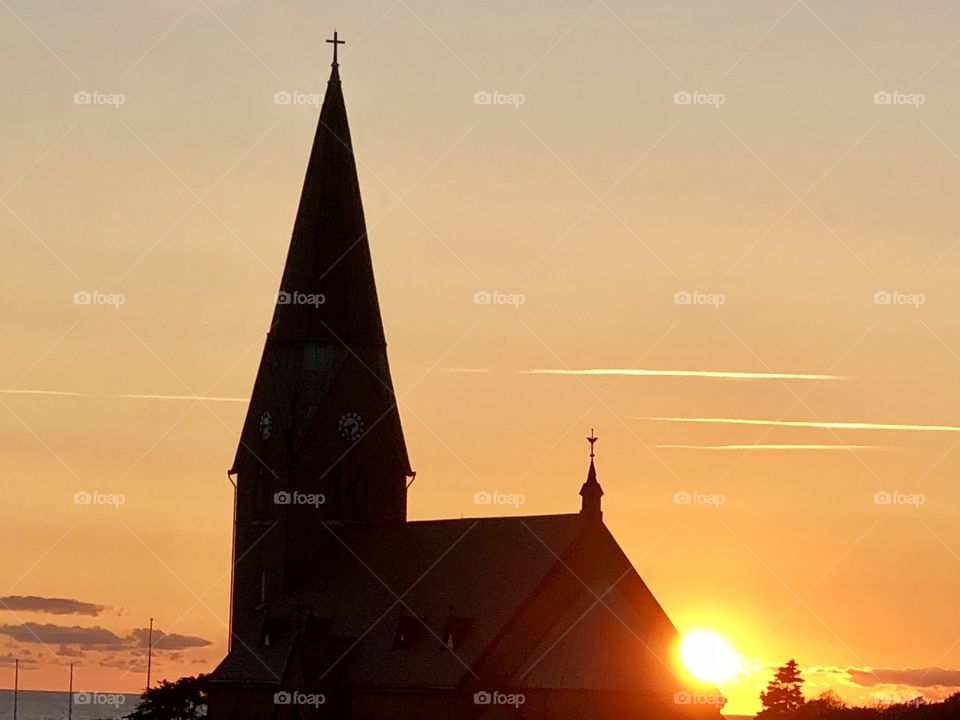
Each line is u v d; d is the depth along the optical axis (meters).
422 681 130.12
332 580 146.25
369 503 150.12
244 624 151.12
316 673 136.88
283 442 149.00
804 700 199.88
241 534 153.00
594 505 132.00
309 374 149.75
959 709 180.75
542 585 129.38
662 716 123.69
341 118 153.12
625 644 125.88
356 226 152.25
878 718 187.38
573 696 124.06
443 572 138.00
